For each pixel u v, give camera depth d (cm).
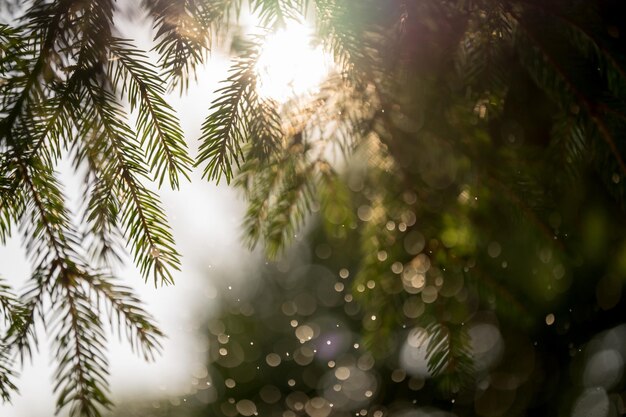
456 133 101
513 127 104
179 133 90
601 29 95
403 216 105
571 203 104
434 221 104
